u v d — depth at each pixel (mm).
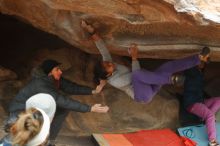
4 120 4973
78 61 6047
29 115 2742
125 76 4883
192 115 5820
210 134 5277
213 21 3715
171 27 4582
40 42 6598
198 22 3725
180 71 5320
